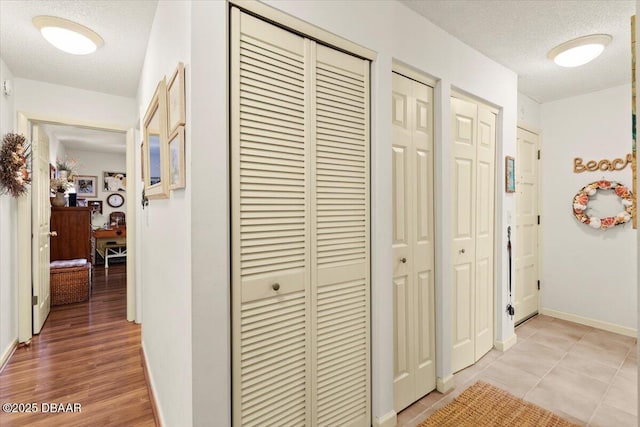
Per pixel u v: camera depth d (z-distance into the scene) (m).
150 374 2.12
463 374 2.31
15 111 2.78
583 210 3.29
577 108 3.35
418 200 2.02
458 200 2.32
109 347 2.79
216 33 1.15
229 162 1.20
